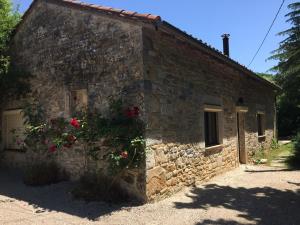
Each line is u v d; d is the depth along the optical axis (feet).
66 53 25.49
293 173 32.94
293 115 83.51
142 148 20.45
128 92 21.42
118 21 22.08
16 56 30.45
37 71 28.12
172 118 23.73
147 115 20.83
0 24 29.84
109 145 21.38
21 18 29.78
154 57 22.02
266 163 40.34
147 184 20.45
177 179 24.02
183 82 25.52
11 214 18.90
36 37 28.37
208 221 18.45
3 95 32.17
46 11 27.48
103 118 22.03
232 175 31.81
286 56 64.64
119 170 20.79
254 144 43.98
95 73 23.29
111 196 20.71
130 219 18.13
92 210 19.36
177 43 24.82
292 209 20.86
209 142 31.50
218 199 23.08
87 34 24.02
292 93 64.95
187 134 25.77
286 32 64.08
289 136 83.15
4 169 31.58
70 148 25.04
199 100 27.99
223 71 33.76
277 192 25.25
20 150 30.73
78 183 23.35
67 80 25.31
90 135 22.44
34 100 28.35
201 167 27.89
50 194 22.47
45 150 27.14
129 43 21.53
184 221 18.26
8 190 23.95
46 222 17.57
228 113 34.65
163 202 21.38
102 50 22.95
